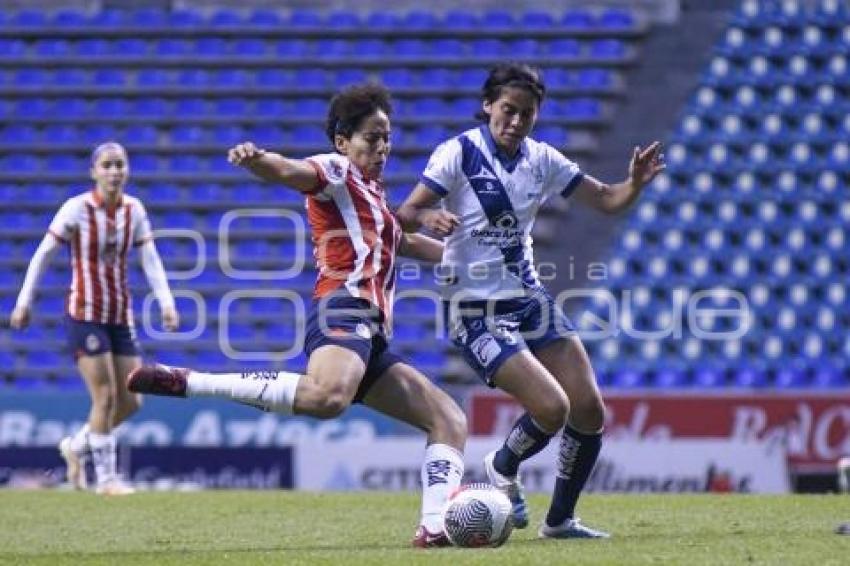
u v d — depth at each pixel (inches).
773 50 3213.6
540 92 1003.3
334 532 1120.8
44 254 1619.1
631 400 2201.0
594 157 3093.0
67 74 3304.6
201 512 1310.3
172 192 3063.5
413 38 3307.1
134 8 3528.5
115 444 1664.6
